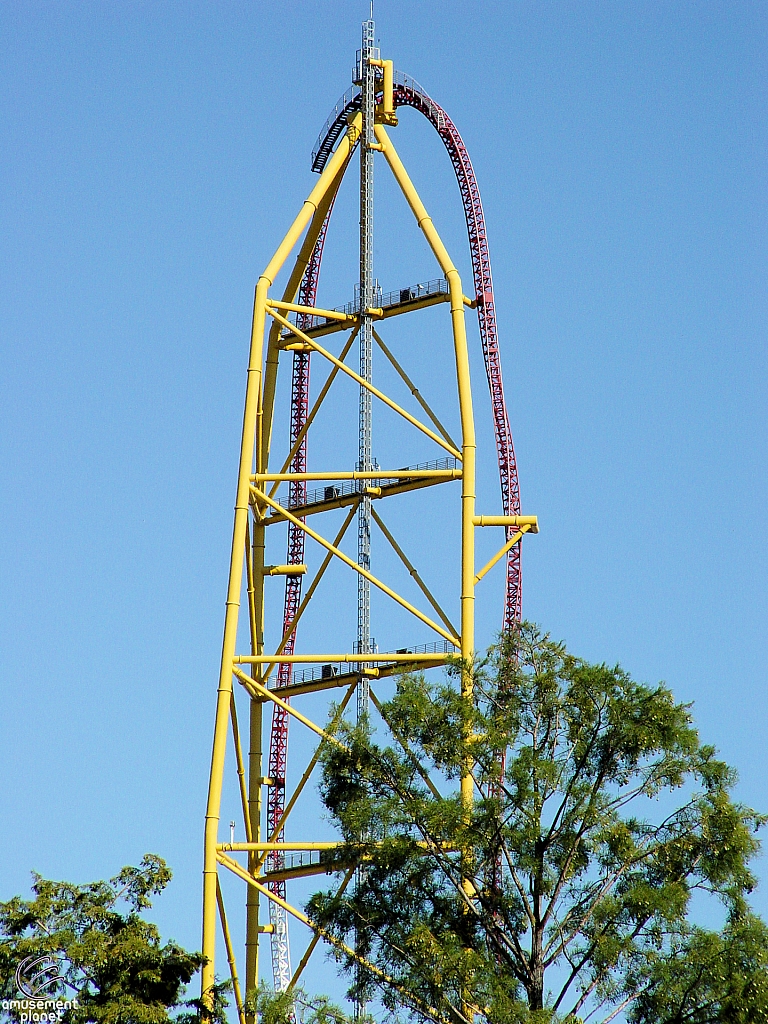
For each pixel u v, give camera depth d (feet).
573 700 215.51
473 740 215.92
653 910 200.64
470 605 269.03
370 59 308.19
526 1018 193.77
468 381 280.92
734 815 206.80
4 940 224.94
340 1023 210.38
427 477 280.72
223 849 259.80
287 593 319.47
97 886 232.53
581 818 209.87
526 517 276.82
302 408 335.67
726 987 194.39
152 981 223.51
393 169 299.38
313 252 319.68
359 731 222.07
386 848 213.05
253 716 296.51
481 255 342.44
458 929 210.38
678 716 213.05
